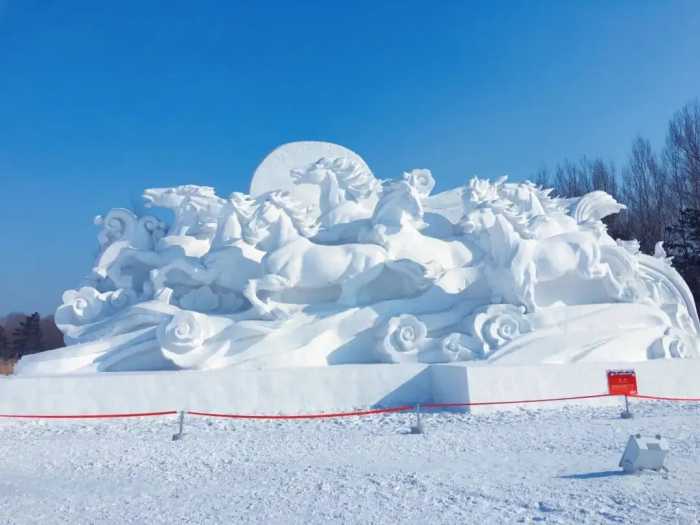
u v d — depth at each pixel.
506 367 13.16
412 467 7.60
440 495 6.21
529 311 15.41
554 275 15.95
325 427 11.45
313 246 15.78
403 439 9.80
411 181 17.27
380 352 15.17
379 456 8.44
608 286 16.50
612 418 11.37
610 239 18.75
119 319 16.02
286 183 20.61
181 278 16.91
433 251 16.77
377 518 5.54
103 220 19.47
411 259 16.20
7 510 6.12
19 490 6.99
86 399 13.30
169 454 9.12
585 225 19.03
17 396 13.17
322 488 6.64
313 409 13.70
